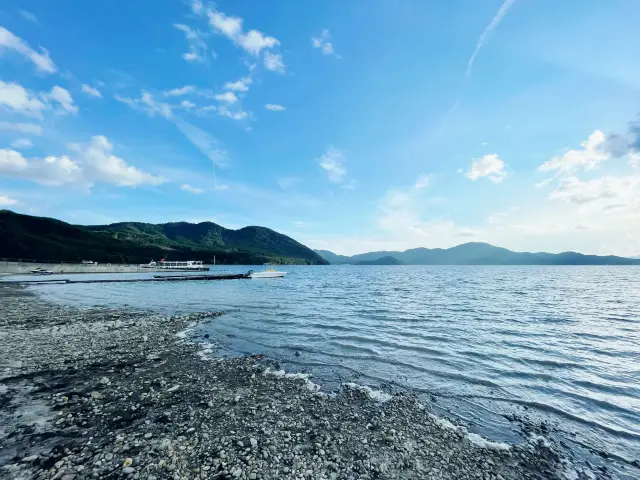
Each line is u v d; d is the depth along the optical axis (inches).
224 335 690.2
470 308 1152.8
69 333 657.6
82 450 251.6
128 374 432.1
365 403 362.9
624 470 251.9
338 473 234.8
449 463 253.8
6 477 215.9
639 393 399.9
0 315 862.5
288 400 365.1
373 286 2361.0
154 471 227.0
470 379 443.2
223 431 288.2
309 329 763.4
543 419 332.5
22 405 328.2
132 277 2979.8
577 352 577.9
